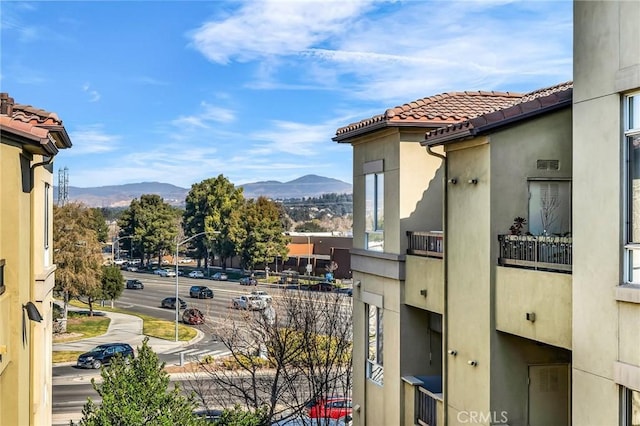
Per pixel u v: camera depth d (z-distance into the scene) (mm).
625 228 7871
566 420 11367
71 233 52375
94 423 12008
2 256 10977
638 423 7645
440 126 15250
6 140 10891
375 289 16750
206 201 96000
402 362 15188
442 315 13500
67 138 14172
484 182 11477
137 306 65875
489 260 11250
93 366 38562
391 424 15625
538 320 10023
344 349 22078
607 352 7996
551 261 9984
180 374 34156
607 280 8031
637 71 7555
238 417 14633
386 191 16203
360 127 16672
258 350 24094
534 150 11547
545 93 14750
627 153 7895
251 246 81188
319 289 28922
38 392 13211
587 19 8438
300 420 21672
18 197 11070
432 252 14016
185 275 94938
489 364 11172
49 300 15414
